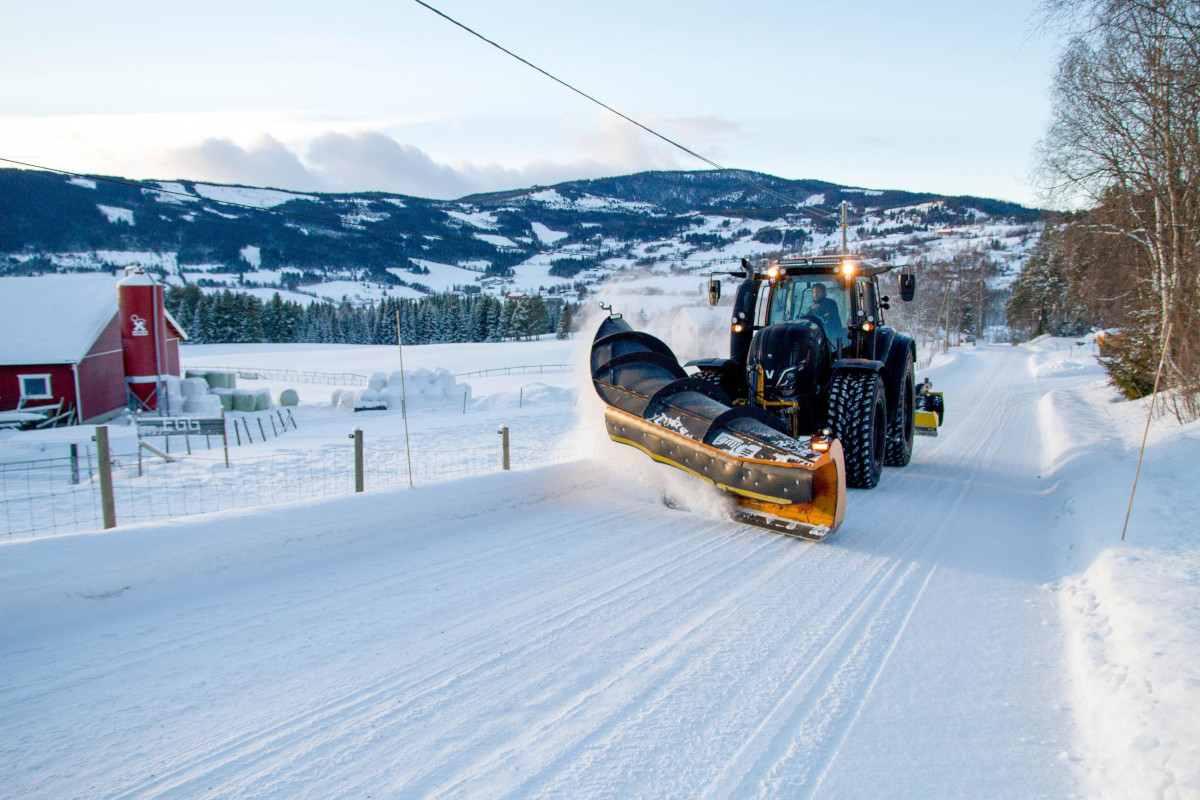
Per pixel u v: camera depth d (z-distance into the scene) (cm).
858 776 252
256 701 301
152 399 2467
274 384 4303
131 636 363
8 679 318
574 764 256
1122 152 1550
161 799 235
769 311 793
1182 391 1039
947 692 314
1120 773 245
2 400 2172
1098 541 488
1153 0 1076
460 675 325
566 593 430
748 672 330
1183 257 1288
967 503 675
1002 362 3881
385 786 243
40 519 820
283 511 493
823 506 527
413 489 573
